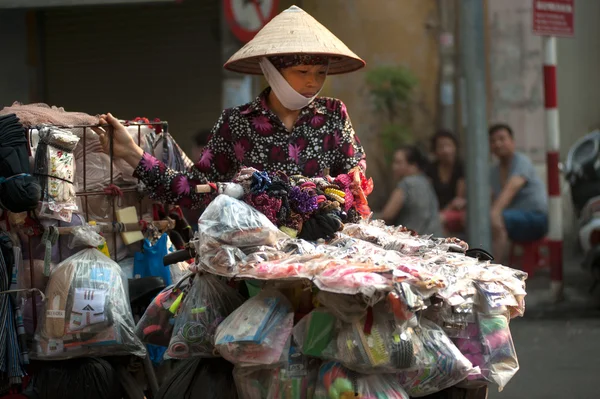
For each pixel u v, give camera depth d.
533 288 19.83
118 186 8.20
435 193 20.39
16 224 7.48
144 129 8.45
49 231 7.49
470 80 18.23
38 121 7.82
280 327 6.41
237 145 7.78
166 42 21.92
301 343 6.44
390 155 22.47
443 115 22.22
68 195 7.57
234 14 16.78
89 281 7.40
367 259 6.34
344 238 7.02
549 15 18.77
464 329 7.05
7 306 7.23
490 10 23.14
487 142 18.36
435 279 6.21
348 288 6.01
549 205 18.92
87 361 7.48
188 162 8.82
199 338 6.78
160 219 8.58
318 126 7.82
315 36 7.49
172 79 21.97
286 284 6.56
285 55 7.48
